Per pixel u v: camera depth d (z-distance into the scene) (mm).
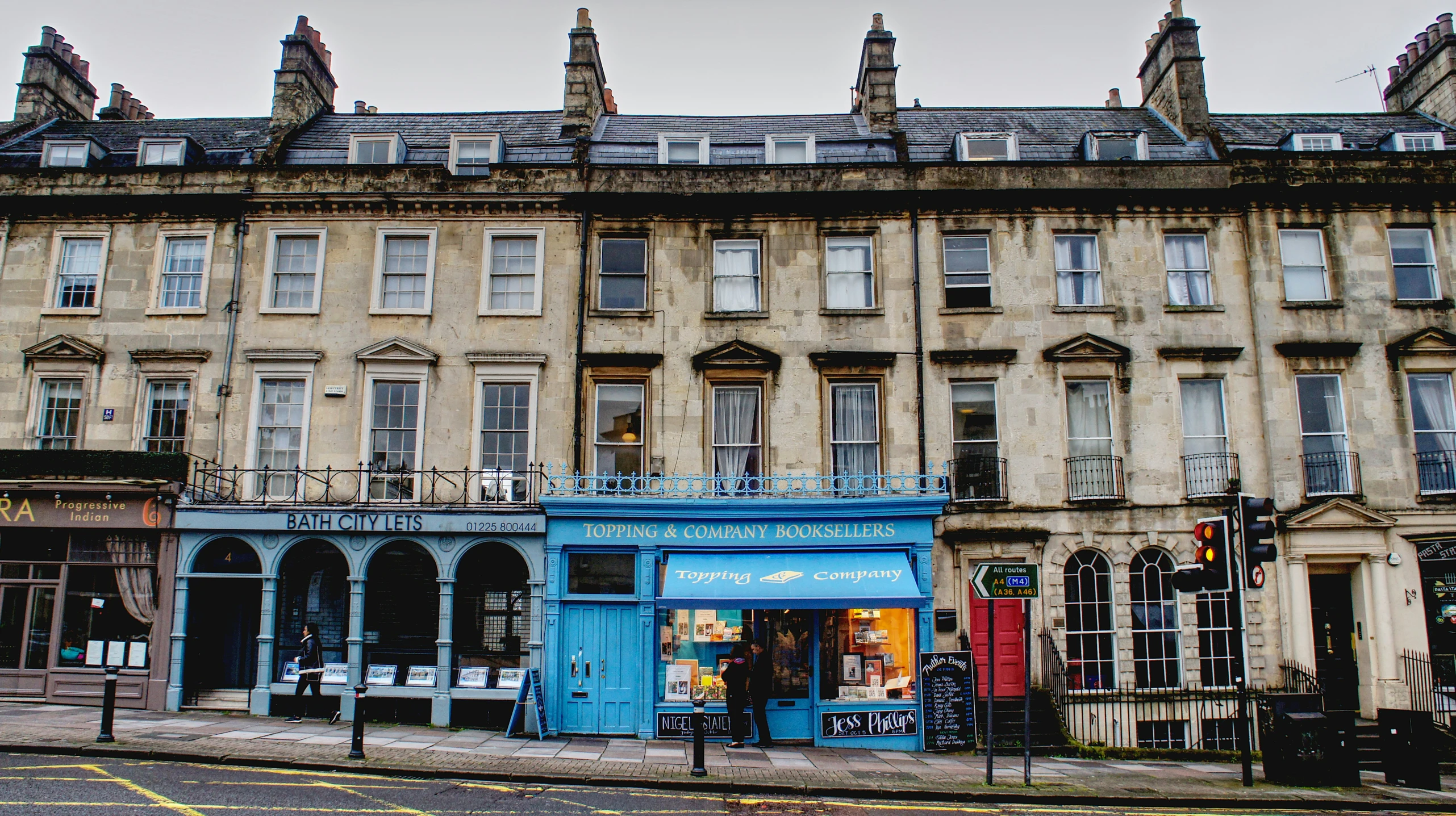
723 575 15562
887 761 13836
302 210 18594
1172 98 21188
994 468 17672
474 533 16031
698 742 11969
